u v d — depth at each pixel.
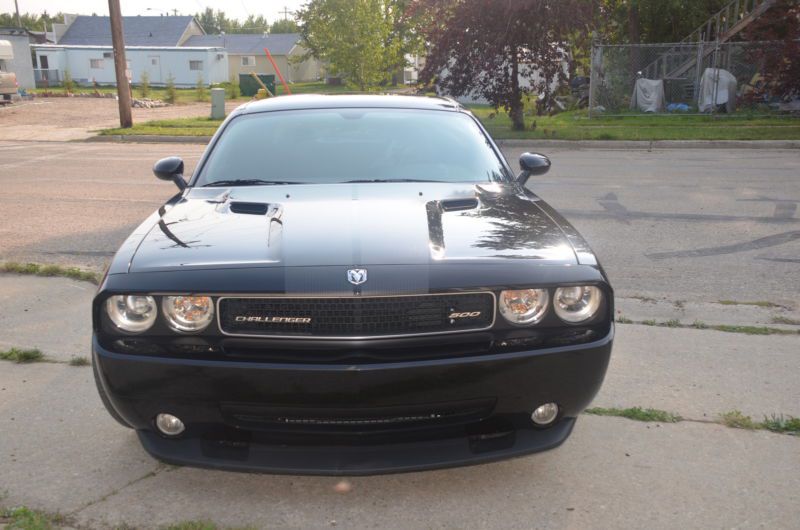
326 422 2.60
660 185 10.01
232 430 2.70
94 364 2.78
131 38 72.25
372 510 2.75
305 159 3.83
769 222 7.55
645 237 6.98
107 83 58.94
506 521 2.67
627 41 28.08
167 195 9.62
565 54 16.83
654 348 4.28
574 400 2.71
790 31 17.95
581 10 15.91
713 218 7.78
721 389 3.75
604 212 8.17
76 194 9.71
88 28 73.69
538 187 9.92
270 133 4.07
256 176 3.72
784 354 4.18
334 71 34.94
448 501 2.80
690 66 23.05
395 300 2.55
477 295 2.59
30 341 4.46
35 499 2.80
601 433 3.31
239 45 74.94
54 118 25.17
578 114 21.86
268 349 2.56
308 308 2.54
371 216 3.06
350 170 3.75
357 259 2.65
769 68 18.11
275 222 3.05
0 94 31.67
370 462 2.61
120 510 2.74
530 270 2.66
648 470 3.01
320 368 2.48
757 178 10.51
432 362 2.52
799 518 2.67
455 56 16.78
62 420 3.46
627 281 5.61
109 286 2.63
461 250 2.77
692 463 3.06
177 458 2.68
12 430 3.37
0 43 33.56
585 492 2.86
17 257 6.46
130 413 2.67
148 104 32.84
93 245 6.89
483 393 2.58
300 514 2.73
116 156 14.46
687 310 4.93
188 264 2.69
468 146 4.05
